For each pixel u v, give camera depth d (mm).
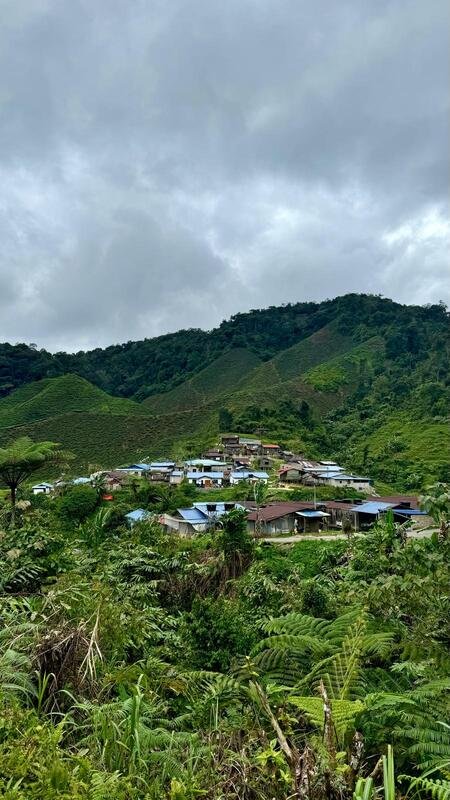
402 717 2902
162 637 6051
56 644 3645
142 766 2637
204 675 4566
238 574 15766
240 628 6207
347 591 7250
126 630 4926
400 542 7891
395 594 5352
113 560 11703
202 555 17406
